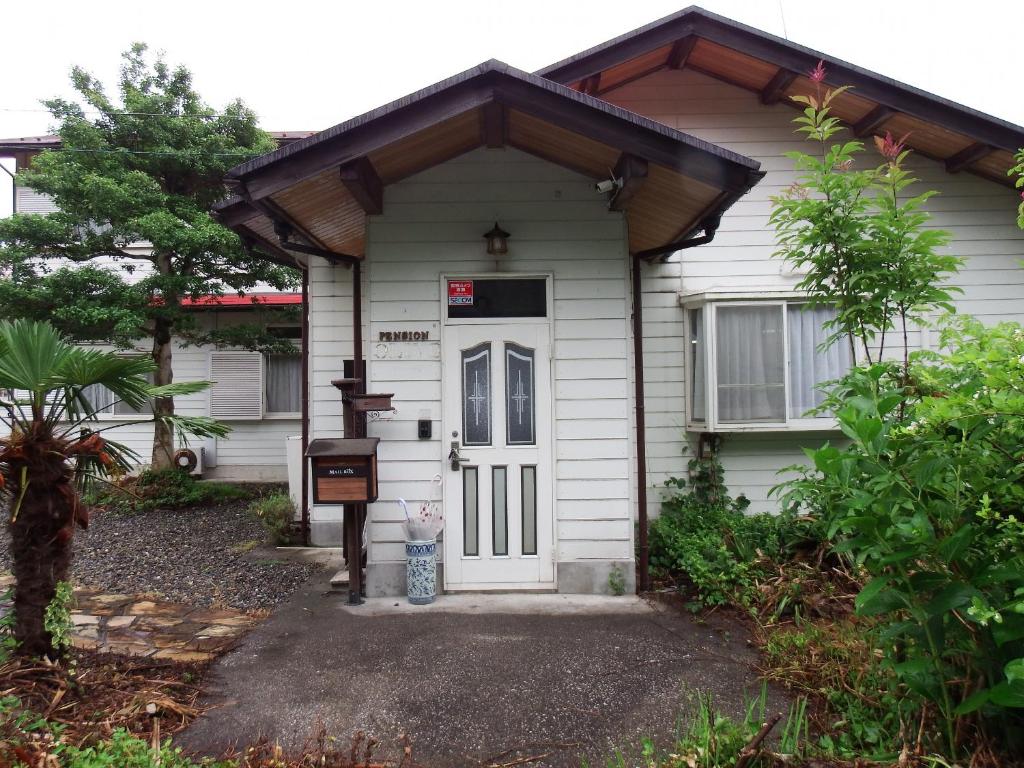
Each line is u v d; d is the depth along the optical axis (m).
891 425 2.45
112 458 3.42
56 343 3.22
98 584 5.26
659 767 2.54
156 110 8.41
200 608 4.63
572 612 4.33
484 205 4.80
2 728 2.57
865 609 2.35
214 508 8.53
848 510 2.47
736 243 6.23
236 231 5.77
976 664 2.27
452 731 2.88
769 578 4.47
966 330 2.53
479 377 4.79
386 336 4.75
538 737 2.84
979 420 2.19
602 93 6.31
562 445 4.75
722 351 5.95
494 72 3.91
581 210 4.80
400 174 4.72
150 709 2.97
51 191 7.94
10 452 3.08
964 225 6.23
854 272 3.27
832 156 3.33
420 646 3.77
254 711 3.05
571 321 4.79
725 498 5.96
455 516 4.72
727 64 6.04
